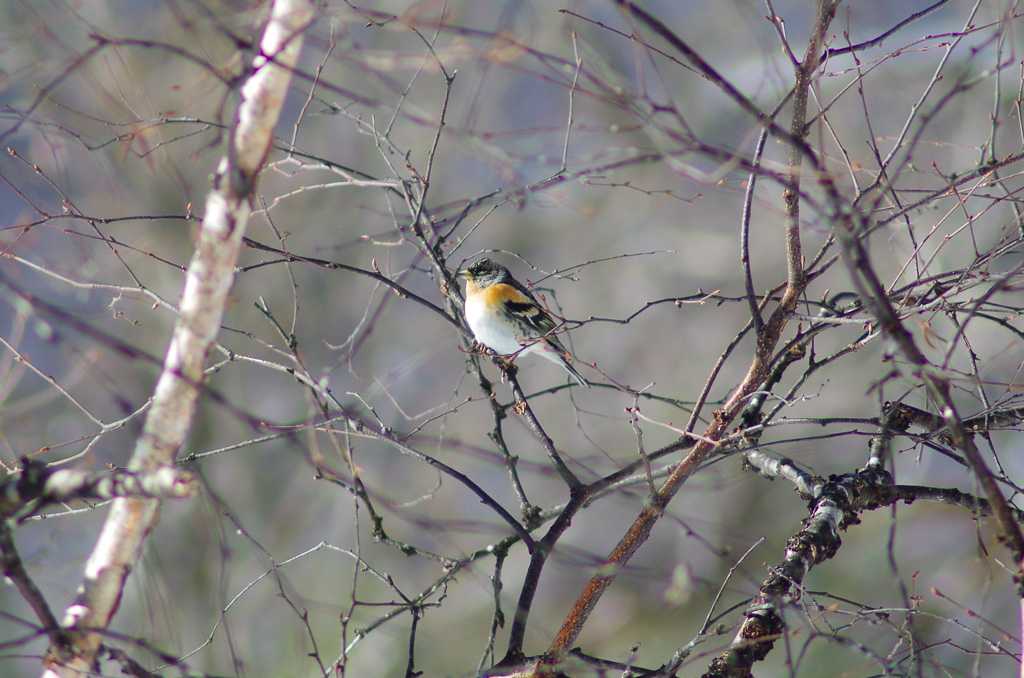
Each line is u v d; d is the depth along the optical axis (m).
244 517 24.97
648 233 26.48
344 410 7.43
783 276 25.41
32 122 8.84
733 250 25.91
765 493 23.45
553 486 24.25
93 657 6.34
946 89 18.58
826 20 7.33
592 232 26.69
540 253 26.89
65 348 6.64
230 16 6.08
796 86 7.43
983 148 8.67
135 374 22.02
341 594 23.78
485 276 12.99
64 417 19.08
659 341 25.72
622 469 8.76
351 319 25.19
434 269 10.70
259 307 8.50
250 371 25.58
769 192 8.85
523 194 7.39
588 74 6.07
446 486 24.30
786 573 8.25
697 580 7.23
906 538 22.12
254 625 22.23
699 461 8.36
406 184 9.80
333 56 6.02
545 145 8.56
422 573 23.72
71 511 8.70
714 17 25.89
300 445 7.25
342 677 7.97
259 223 25.12
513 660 7.96
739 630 8.12
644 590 23.11
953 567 20.92
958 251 16.89
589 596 8.18
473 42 6.32
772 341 8.37
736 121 22.09
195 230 6.77
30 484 6.22
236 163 6.20
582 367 25.06
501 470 24.30
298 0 6.11
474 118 8.89
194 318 6.25
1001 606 19.11
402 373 10.64
